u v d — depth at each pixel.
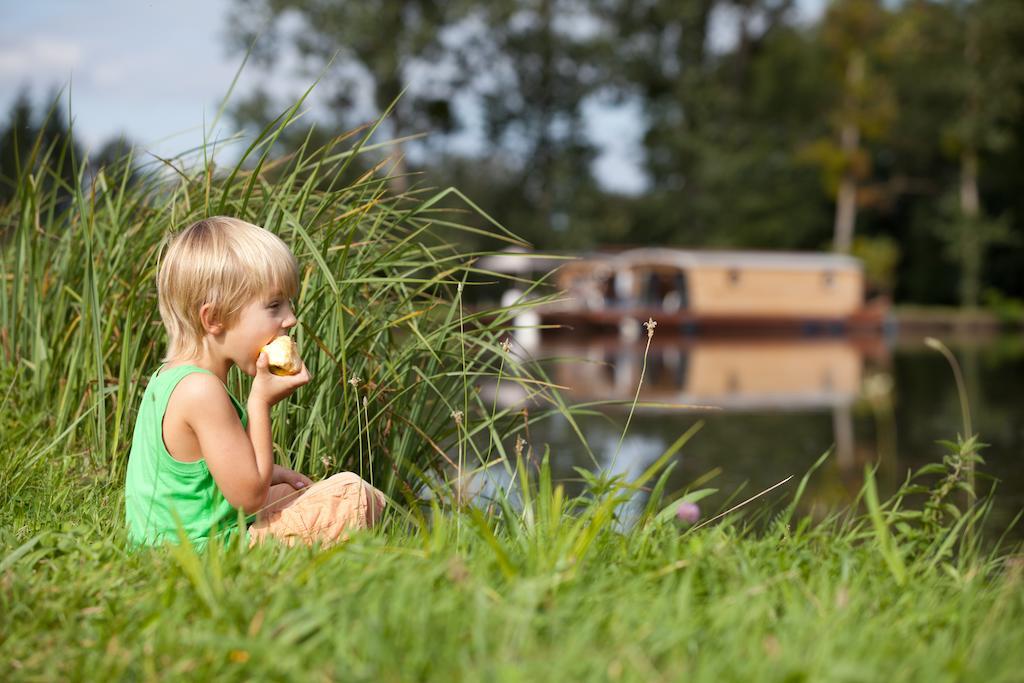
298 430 2.99
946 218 35.84
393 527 2.60
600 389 10.91
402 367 3.18
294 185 3.45
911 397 10.41
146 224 3.58
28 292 3.69
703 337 23.50
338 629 1.61
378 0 30.98
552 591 1.79
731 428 8.07
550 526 2.20
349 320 3.12
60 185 3.98
